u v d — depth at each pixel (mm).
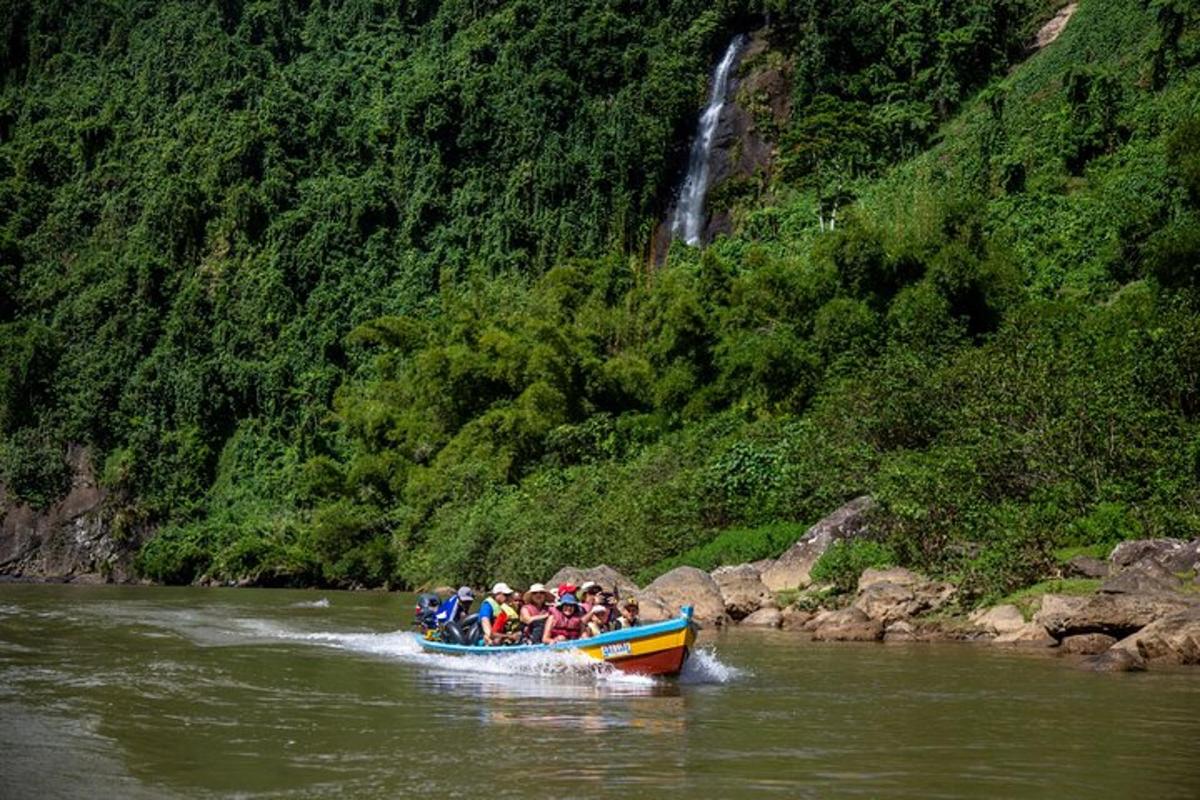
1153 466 22281
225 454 66438
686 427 40781
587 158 75625
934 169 61688
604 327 51344
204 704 12062
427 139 80625
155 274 75562
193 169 85625
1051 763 9234
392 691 13156
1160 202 46000
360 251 76312
